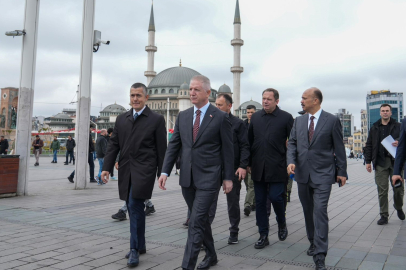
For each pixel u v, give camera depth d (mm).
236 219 5211
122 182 4461
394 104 151750
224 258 4477
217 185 3930
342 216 7445
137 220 4352
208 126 3973
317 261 3980
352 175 21109
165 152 4488
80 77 11227
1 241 5039
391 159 6613
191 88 4027
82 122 11297
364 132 150500
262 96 5207
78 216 6914
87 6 11211
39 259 4293
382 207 6645
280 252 4758
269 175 4992
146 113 4531
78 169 11250
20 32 9352
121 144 4547
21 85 9477
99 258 4383
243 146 5164
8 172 9117
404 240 5430
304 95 4613
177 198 9664
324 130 4445
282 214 5266
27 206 7875
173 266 4148
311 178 4406
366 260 4418
